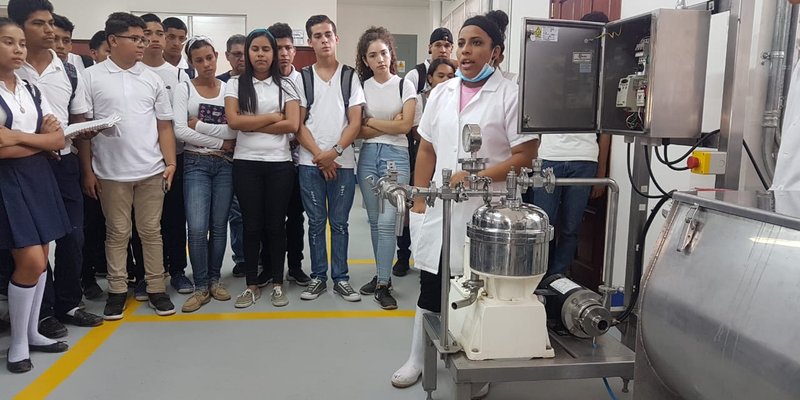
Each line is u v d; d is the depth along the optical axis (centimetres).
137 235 318
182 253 332
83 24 674
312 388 215
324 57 306
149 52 323
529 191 271
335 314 295
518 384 218
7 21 209
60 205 234
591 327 171
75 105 263
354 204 676
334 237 324
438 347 167
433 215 197
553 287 188
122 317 287
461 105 196
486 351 159
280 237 308
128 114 273
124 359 239
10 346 236
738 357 108
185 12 687
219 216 310
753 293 108
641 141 196
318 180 310
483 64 190
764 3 194
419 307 211
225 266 388
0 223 212
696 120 189
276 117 290
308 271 378
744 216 116
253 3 693
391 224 308
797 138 154
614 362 161
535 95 192
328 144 304
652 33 181
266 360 239
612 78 200
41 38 242
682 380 129
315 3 699
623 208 285
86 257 315
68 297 274
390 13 955
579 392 212
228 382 219
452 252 193
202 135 294
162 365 233
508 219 153
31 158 218
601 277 314
